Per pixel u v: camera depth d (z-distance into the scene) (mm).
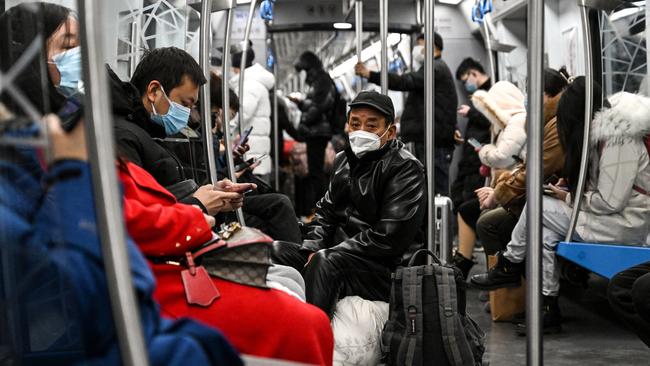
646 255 4809
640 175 4941
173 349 1819
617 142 4922
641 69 5703
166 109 3295
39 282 1659
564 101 5234
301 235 5602
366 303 3895
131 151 3078
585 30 5090
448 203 5812
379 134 4113
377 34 12898
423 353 3695
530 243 2305
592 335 5402
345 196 4277
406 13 11133
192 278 2543
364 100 4102
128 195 2555
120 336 1432
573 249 5043
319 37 17375
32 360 1667
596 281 7578
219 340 1938
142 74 3297
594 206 5066
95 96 1407
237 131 8336
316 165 12031
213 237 2646
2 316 1632
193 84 3324
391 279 3865
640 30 5699
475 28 12359
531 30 2283
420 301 3709
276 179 10836
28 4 1624
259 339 2543
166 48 3350
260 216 5488
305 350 2561
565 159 5230
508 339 5324
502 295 5859
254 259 2637
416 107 8977
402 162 4062
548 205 5289
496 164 6645
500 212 5930
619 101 4969
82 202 1702
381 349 3803
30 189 1637
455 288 3736
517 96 6777
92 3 1402
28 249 1630
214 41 11914
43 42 1643
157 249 2527
